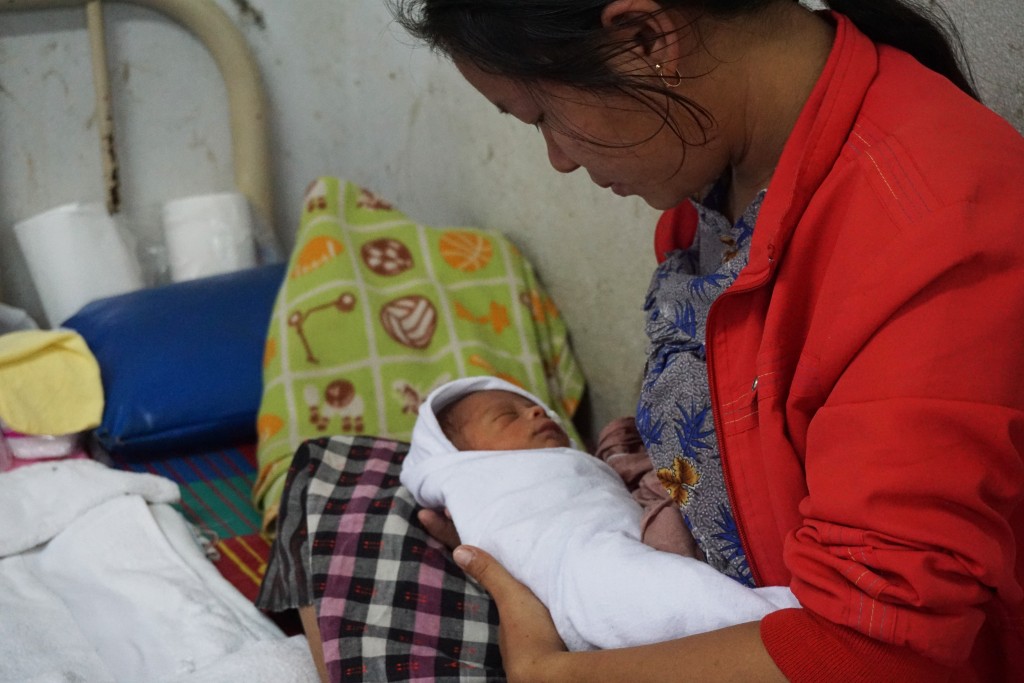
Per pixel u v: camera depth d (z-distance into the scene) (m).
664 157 0.85
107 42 2.49
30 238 2.37
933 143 0.75
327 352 1.93
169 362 2.04
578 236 2.01
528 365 2.03
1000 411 0.69
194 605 1.42
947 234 0.70
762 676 0.77
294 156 2.76
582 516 1.14
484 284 2.11
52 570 1.54
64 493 1.64
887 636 0.71
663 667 0.83
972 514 0.70
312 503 1.42
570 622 1.03
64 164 2.52
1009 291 0.70
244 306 2.19
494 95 0.87
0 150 2.44
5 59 2.40
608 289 1.96
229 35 2.49
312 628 1.32
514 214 2.21
